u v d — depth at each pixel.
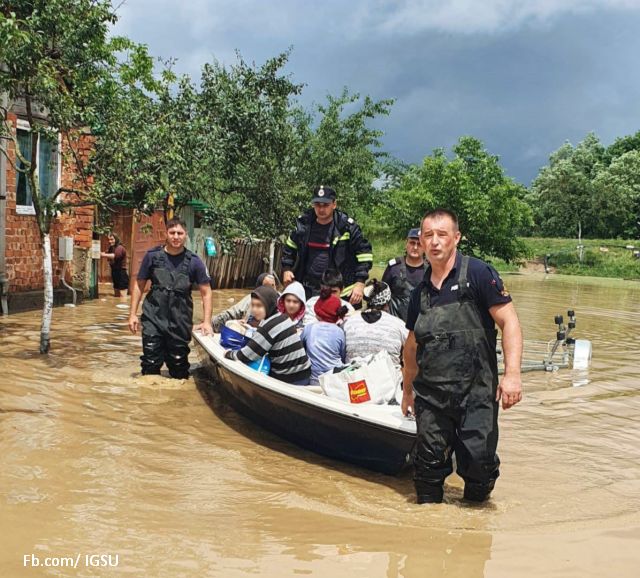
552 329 15.15
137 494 4.76
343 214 8.27
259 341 6.48
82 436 5.93
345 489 5.09
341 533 4.30
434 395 4.68
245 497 4.84
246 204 20.11
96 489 4.80
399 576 3.77
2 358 8.79
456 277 4.61
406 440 4.99
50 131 9.27
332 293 6.89
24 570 3.63
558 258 50.66
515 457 6.06
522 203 41.50
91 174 10.04
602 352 12.21
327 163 24.86
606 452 6.29
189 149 12.56
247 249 22.52
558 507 4.89
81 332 11.05
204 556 3.90
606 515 4.77
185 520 4.39
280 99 18.45
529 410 7.79
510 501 4.96
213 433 6.30
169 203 14.16
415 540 4.24
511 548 4.18
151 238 19.52
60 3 8.81
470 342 4.59
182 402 7.24
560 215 70.81
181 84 14.37
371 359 5.86
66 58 9.55
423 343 4.68
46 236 9.34
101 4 9.47
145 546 3.99
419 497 4.88
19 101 12.52
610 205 68.50
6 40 8.11
